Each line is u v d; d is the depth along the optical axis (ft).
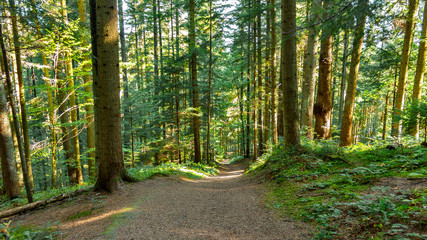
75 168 40.93
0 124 26.66
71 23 26.25
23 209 20.26
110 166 23.20
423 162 15.19
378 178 14.75
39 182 56.49
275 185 21.97
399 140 21.52
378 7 15.92
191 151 70.44
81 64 33.42
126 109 58.08
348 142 30.48
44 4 23.81
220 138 117.19
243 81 63.77
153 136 58.54
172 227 14.44
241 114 75.77
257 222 14.30
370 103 76.64
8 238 13.62
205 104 61.41
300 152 25.48
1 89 26.58
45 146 36.99
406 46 33.32
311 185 17.81
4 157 26.99
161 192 23.73
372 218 10.37
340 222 11.24
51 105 37.60
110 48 22.17
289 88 26.73
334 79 77.41
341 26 17.78
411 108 17.43
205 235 12.97
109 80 22.48
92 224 15.40
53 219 17.38
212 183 35.06
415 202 10.09
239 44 48.75
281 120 56.18
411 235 7.82
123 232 13.65
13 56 34.42
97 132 28.91
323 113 32.50
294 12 25.44
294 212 14.40
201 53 49.39
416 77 33.76
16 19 19.53
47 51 29.55
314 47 34.83
